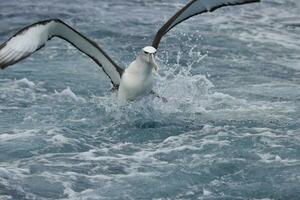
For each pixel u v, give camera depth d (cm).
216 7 1504
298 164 1301
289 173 1266
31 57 1914
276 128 1479
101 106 1594
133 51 1984
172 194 1199
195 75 1767
